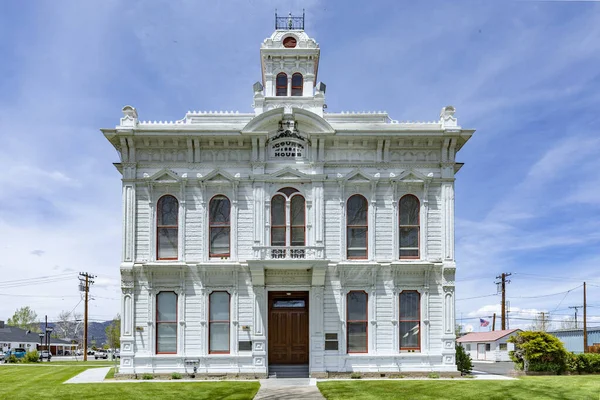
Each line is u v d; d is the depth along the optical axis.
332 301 28.44
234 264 28.20
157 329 28.22
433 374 27.66
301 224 29.05
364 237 29.12
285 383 25.50
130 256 28.42
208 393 22.39
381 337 28.25
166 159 29.30
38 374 29.77
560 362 31.55
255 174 28.97
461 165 29.88
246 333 28.11
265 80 32.09
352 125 30.17
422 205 29.16
